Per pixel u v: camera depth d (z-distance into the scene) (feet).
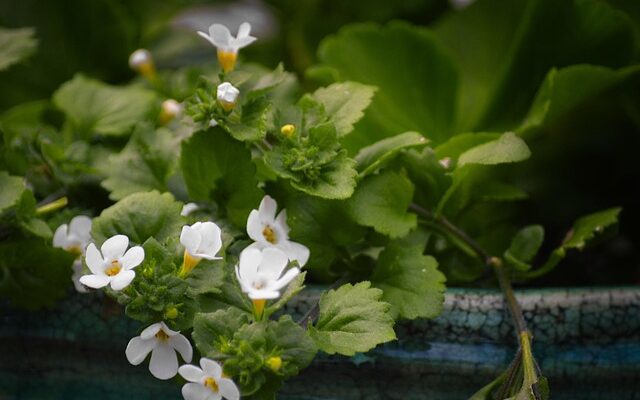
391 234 1.35
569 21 1.60
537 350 1.32
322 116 1.36
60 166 1.52
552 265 1.42
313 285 1.38
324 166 1.32
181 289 1.25
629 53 1.61
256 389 1.21
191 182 1.39
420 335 1.33
